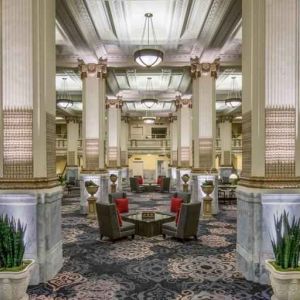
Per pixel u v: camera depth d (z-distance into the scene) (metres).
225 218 9.16
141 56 7.95
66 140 23.66
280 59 4.38
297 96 4.40
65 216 9.57
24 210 4.30
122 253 5.73
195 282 4.34
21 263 3.48
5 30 4.39
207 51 9.31
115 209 6.47
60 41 9.20
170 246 6.19
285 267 3.33
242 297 3.86
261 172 4.38
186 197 8.37
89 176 10.01
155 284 4.29
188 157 15.08
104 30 8.67
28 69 4.40
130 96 15.90
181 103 15.24
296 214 4.29
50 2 4.76
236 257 5.01
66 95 16.09
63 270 4.83
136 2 7.13
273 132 4.38
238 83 13.73
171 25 8.32
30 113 4.40
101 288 4.15
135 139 24.42
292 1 4.37
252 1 4.51
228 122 21.48
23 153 4.39
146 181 24.78
